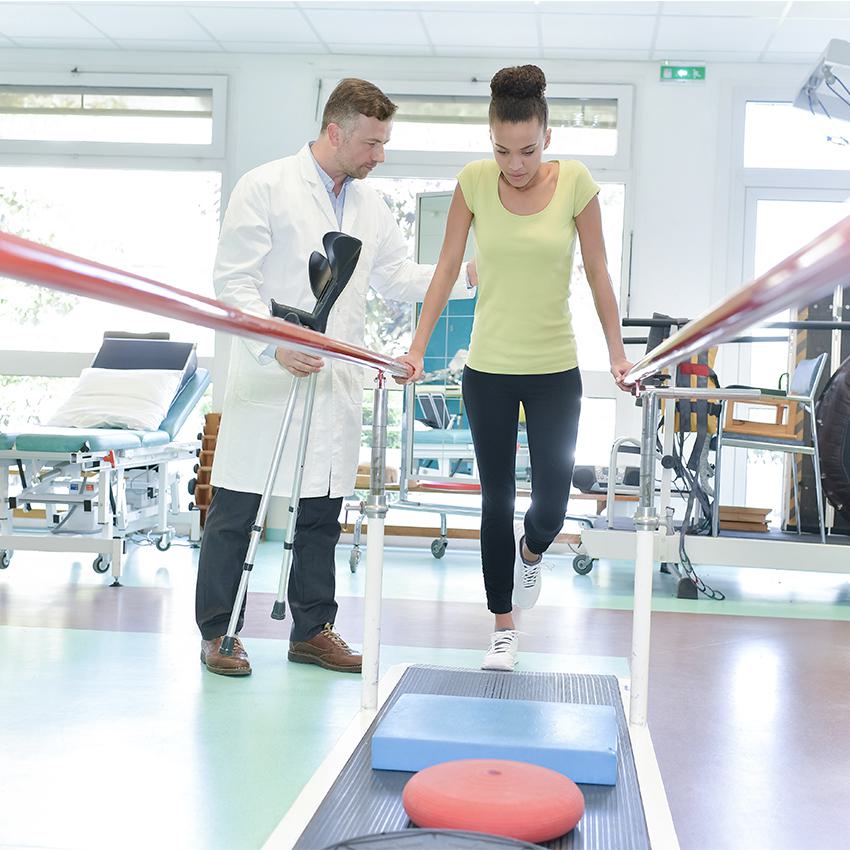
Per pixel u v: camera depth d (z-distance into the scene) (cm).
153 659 321
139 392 582
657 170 680
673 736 256
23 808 196
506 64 688
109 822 190
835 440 554
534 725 201
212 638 310
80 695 277
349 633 378
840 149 680
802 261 81
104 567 502
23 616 394
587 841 162
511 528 289
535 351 273
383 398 235
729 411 532
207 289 720
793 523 629
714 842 190
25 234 726
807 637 396
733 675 324
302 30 657
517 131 243
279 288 306
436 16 626
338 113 294
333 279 270
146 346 623
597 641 375
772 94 677
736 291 105
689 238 680
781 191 682
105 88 714
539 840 158
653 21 619
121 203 723
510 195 270
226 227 301
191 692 281
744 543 509
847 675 329
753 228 684
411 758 191
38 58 711
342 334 308
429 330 279
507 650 295
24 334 724
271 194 302
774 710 284
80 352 712
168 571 528
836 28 618
